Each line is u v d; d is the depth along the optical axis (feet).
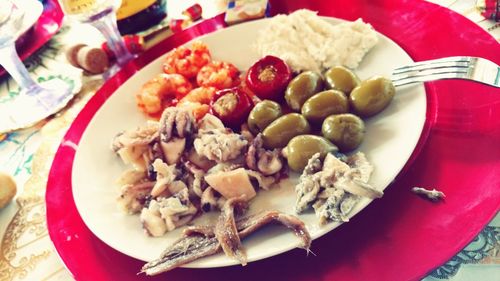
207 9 1.62
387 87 1.01
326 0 1.41
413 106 0.99
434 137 0.93
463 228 0.77
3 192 1.13
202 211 0.98
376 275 0.76
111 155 1.16
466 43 1.09
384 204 0.86
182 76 1.32
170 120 1.09
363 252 0.80
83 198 1.04
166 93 1.32
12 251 1.04
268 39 1.29
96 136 1.20
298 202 0.90
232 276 0.84
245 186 0.97
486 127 0.91
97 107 1.32
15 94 1.49
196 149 1.06
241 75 1.32
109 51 1.51
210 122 1.11
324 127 0.99
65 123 1.34
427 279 0.78
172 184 1.02
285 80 1.16
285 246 0.82
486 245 0.80
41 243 1.04
